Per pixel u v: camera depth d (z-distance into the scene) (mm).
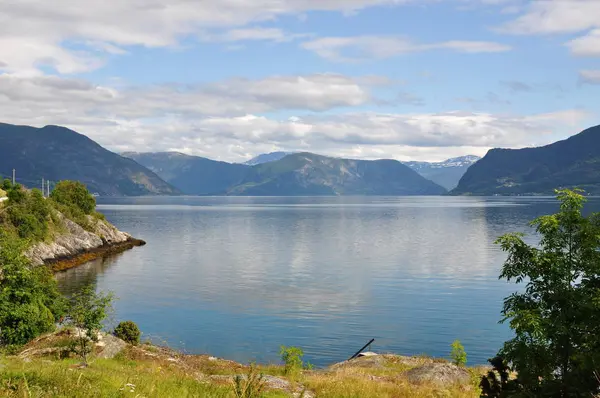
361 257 125125
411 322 63625
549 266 15555
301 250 140125
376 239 169500
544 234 16578
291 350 37031
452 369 33375
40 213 117500
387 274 99812
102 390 16922
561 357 14359
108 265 112688
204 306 71875
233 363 36875
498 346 54188
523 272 16219
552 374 14094
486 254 129125
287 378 29328
